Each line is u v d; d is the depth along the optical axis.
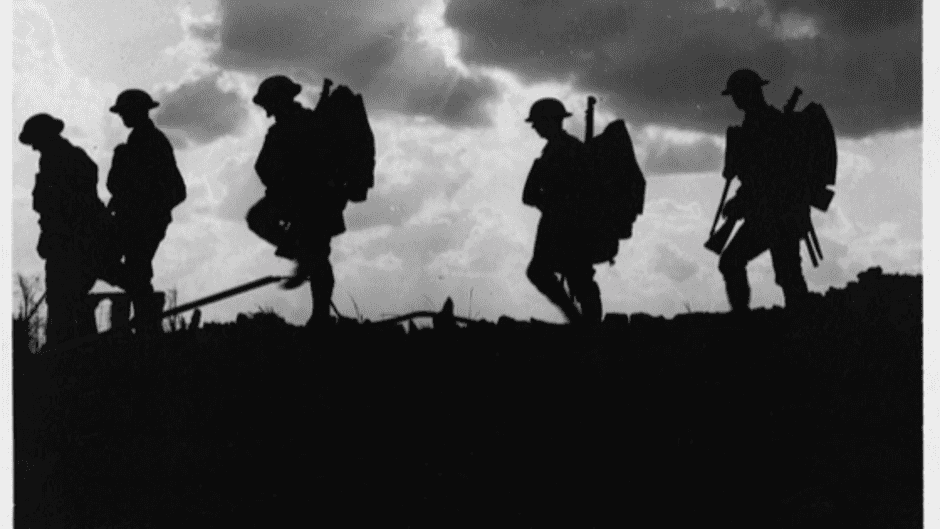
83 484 8.52
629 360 10.58
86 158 12.82
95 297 12.84
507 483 8.35
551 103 12.14
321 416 9.73
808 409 9.27
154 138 12.85
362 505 8.13
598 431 9.16
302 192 12.04
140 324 12.20
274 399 10.11
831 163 11.93
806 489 7.99
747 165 12.05
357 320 11.92
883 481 8.05
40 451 9.04
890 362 9.90
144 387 10.49
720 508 7.92
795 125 11.98
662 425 9.21
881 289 11.35
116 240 12.66
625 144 12.10
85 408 10.02
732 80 12.16
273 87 12.17
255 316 11.91
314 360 10.92
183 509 8.16
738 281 12.03
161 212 12.73
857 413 9.16
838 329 10.73
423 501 8.16
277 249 12.18
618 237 12.04
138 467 8.80
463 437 9.21
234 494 8.33
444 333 11.54
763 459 8.50
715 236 12.23
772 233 11.89
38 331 12.19
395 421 9.55
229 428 9.60
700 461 8.55
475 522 7.88
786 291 11.79
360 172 12.14
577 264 11.93
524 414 9.59
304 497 8.30
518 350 10.98
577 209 11.91
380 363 10.86
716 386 9.91
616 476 8.41
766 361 10.32
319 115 12.14
